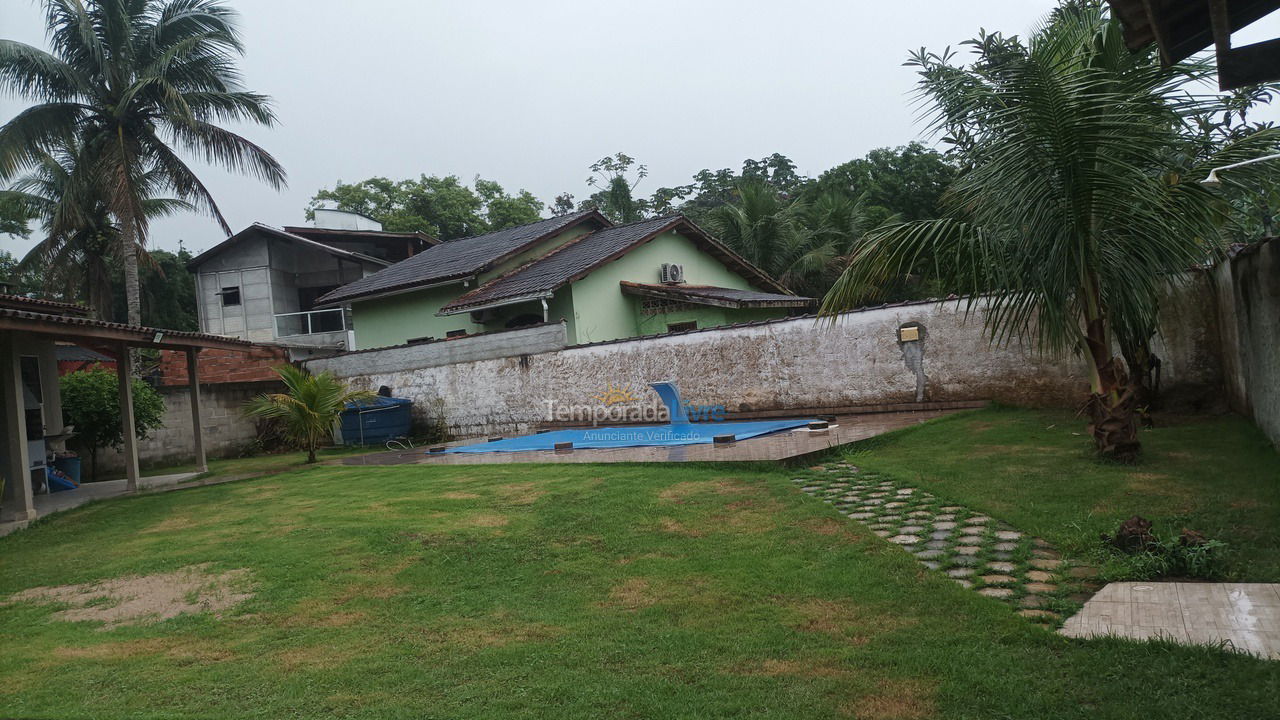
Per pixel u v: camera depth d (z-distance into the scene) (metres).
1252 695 2.66
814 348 12.09
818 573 4.52
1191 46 4.59
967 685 2.98
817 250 26.84
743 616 3.99
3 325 7.87
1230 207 6.55
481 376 15.91
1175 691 2.77
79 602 5.21
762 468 7.55
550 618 4.22
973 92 6.14
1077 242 5.96
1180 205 6.21
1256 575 3.79
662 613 4.15
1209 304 8.66
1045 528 4.86
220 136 19.30
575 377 14.67
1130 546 4.34
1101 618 3.49
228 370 20.47
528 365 15.25
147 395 14.02
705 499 6.55
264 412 13.09
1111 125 5.66
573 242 21.11
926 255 6.84
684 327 18.02
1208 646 3.04
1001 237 6.22
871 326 11.53
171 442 15.42
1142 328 7.23
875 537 5.06
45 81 17.70
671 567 4.93
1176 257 5.97
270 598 4.89
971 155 6.36
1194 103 5.84
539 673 3.46
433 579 5.10
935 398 10.97
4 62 16.80
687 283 20.80
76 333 9.16
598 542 5.62
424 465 10.61
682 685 3.21
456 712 3.09
